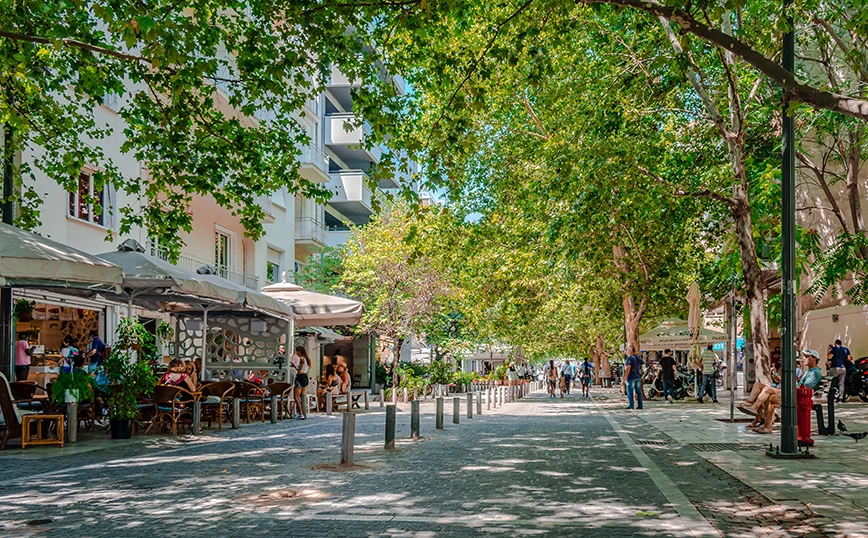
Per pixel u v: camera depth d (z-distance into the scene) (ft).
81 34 45.55
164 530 21.16
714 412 72.38
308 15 36.04
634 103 59.06
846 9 50.42
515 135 84.12
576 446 42.22
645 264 88.89
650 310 102.68
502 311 99.96
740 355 144.56
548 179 56.75
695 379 97.50
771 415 49.70
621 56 59.57
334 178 158.61
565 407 84.33
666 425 57.06
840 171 91.81
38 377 59.62
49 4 42.83
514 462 35.27
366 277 114.11
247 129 49.60
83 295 57.62
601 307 112.16
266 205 109.81
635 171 52.54
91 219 70.59
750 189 63.62
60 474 31.32
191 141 48.96
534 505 24.76
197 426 49.11
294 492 27.02
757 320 51.62
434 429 53.57
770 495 26.45
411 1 35.24
